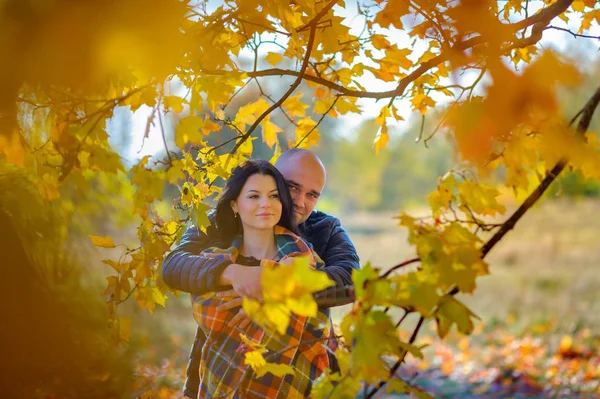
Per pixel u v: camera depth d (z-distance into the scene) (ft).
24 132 8.65
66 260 15.92
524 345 27.55
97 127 7.34
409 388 6.18
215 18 7.72
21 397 11.09
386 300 5.71
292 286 5.37
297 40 8.29
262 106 9.84
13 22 6.17
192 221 8.13
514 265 53.93
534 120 6.12
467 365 25.54
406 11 8.82
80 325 14.29
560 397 20.29
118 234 21.63
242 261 8.63
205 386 8.33
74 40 6.32
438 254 5.88
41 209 12.31
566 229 61.82
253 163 8.67
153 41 6.56
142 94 7.11
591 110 6.79
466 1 6.79
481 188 6.48
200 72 7.60
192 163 8.23
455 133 6.19
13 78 6.59
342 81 9.71
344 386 6.03
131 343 19.58
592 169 6.80
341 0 8.75
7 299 11.47
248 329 8.08
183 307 34.09
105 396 13.56
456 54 7.15
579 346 27.20
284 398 7.99
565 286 43.62
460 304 5.83
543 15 7.91
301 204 9.45
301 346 8.15
